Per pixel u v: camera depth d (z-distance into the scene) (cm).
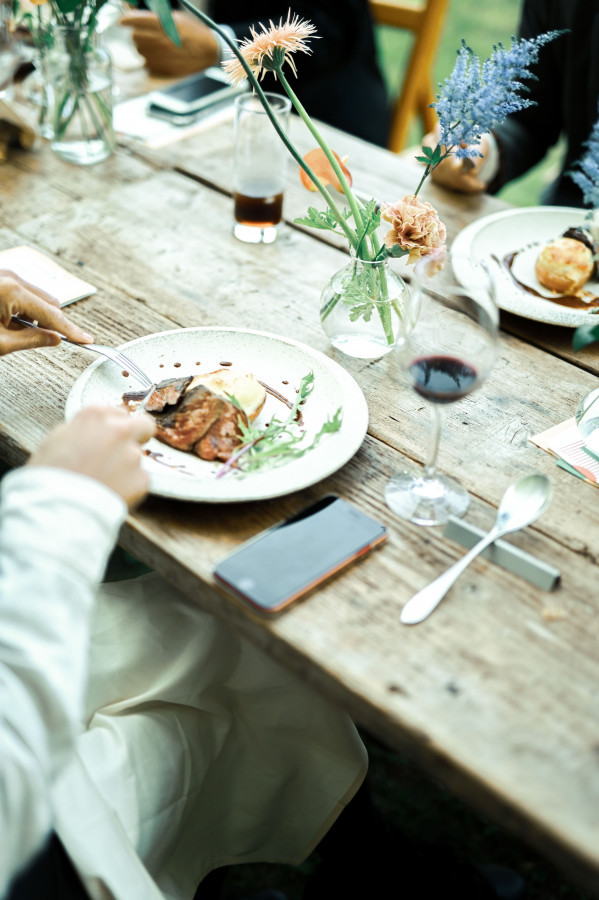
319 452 97
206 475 95
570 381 119
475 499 97
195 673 102
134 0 201
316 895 128
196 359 113
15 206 153
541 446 106
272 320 127
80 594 69
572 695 76
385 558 89
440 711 73
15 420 104
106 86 163
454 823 154
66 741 68
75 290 129
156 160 172
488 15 518
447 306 87
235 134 139
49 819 68
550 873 147
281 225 154
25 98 191
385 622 82
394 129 273
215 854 111
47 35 156
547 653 79
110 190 160
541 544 91
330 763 107
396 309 116
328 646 79
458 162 162
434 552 90
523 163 201
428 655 78
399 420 109
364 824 128
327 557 85
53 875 77
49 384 111
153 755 96
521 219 152
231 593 83
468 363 87
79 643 68
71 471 75
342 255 146
